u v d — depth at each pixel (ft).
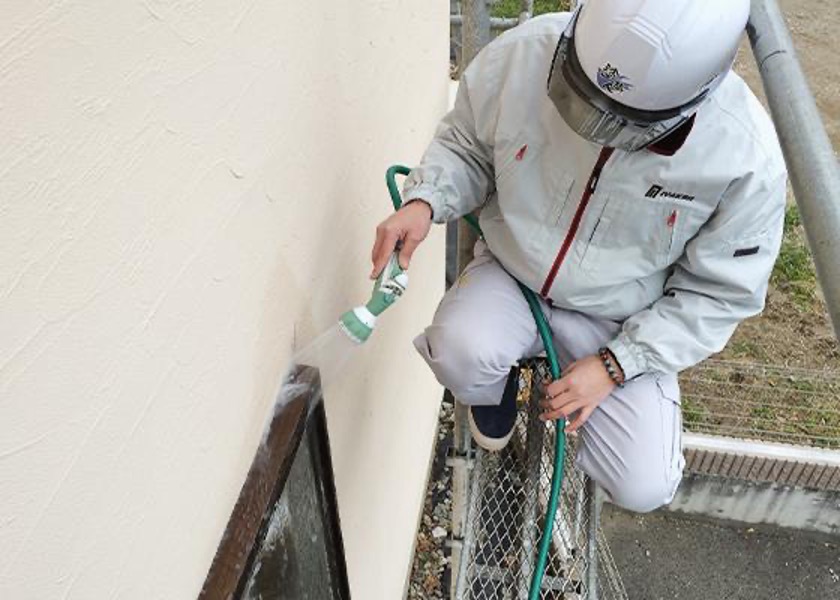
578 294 4.66
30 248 1.74
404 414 8.13
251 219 3.03
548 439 6.05
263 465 3.37
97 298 2.02
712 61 3.35
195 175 2.48
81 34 1.81
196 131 2.45
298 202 3.61
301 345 3.94
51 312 1.84
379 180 5.30
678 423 5.00
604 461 5.00
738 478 12.08
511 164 4.37
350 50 4.18
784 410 12.28
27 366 1.79
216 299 2.78
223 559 3.10
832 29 19.99
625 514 13.00
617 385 4.67
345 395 5.08
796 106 3.32
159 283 2.33
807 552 12.59
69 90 1.79
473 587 6.40
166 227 2.33
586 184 4.21
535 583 4.90
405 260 4.31
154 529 2.52
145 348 2.30
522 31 4.35
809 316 13.88
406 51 5.76
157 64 2.16
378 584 7.93
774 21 3.72
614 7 3.36
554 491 5.01
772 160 4.01
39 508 1.90
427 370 9.63
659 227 4.27
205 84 2.47
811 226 2.94
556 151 4.21
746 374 12.68
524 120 4.25
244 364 3.15
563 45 3.74
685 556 12.55
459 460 6.47
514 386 5.67
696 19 3.26
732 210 4.09
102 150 1.95
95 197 1.95
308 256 3.88
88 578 2.16
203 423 2.79
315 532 4.32
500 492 6.09
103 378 2.10
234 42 2.66
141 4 2.04
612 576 10.91
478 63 4.51
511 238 4.70
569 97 3.63
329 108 3.92
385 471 7.36
